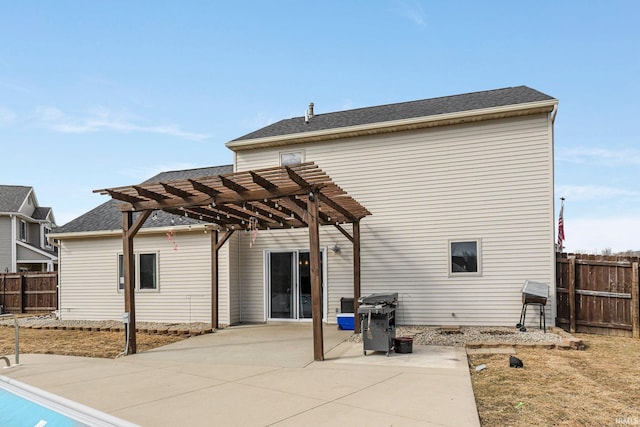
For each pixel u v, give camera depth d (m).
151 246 13.82
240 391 6.01
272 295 13.32
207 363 7.97
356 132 12.36
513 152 11.15
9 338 11.44
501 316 11.09
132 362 8.23
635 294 9.80
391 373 6.79
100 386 6.44
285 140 13.01
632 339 9.55
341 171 12.60
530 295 10.24
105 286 14.33
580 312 10.62
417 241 11.84
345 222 11.15
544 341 8.83
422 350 8.54
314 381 6.45
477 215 11.38
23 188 30.56
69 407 5.49
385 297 8.51
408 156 12.02
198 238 13.34
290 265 13.20
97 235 14.28
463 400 5.33
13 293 19.08
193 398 5.72
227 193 8.46
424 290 11.70
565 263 10.89
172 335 11.52
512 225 11.10
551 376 6.41
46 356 8.99
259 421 4.77
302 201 8.72
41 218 31.58
